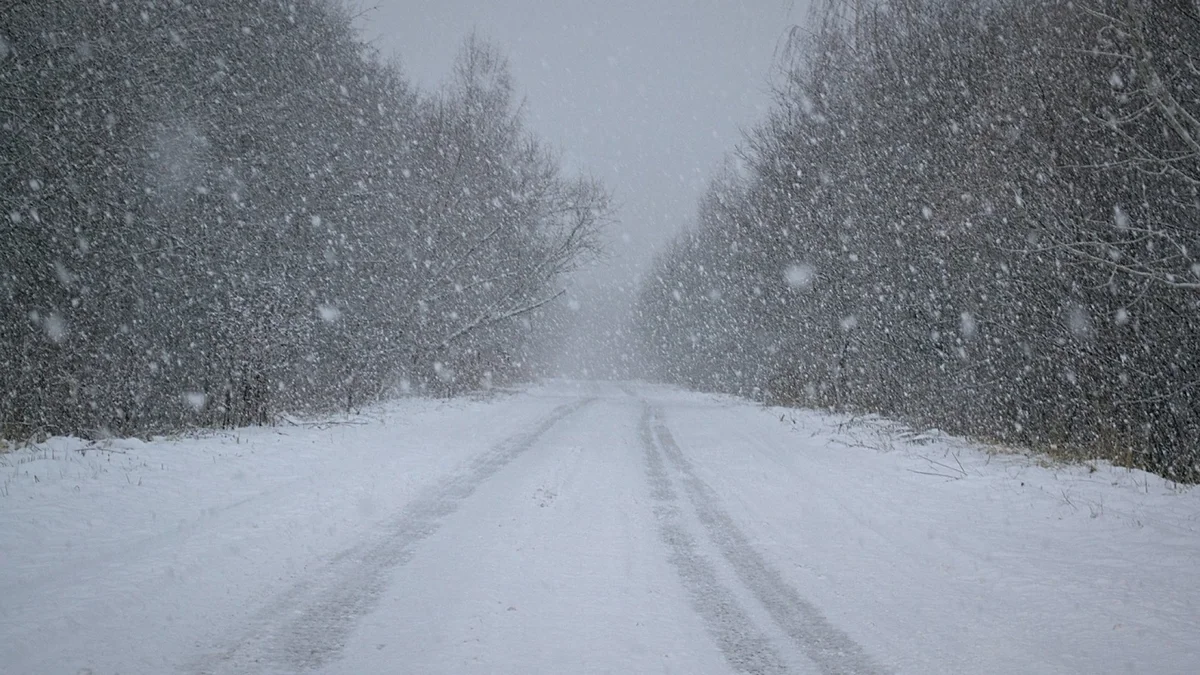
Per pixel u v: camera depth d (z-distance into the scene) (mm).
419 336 30469
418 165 29891
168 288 16406
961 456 13898
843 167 24328
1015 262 15766
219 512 8398
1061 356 15164
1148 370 13461
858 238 23484
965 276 17688
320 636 4922
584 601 5758
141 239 15805
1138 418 13781
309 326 20984
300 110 21078
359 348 25094
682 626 5262
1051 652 4730
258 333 18531
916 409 19875
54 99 13398
